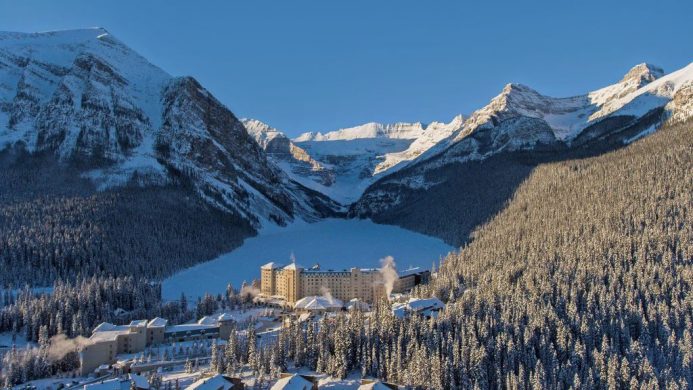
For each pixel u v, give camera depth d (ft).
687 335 578.66
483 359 560.20
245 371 610.24
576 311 643.86
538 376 528.22
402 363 573.74
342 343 603.67
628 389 528.63
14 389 606.96
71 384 615.16
